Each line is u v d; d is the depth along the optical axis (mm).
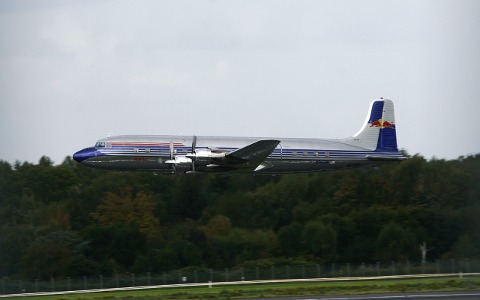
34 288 177000
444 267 187750
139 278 181500
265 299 134375
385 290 142500
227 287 164125
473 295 134125
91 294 159625
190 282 182500
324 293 140500
